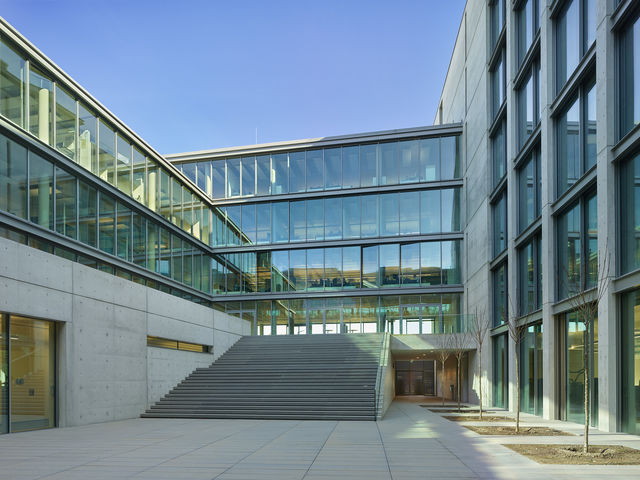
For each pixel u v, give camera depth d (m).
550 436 12.30
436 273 31.97
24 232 17.47
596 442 11.02
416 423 16.05
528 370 20.12
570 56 16.75
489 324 25.30
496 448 10.47
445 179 32.50
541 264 19.19
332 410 17.88
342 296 32.72
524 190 21.41
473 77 29.77
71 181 20.06
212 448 10.80
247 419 17.92
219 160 35.41
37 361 14.64
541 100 18.39
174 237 29.19
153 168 26.86
